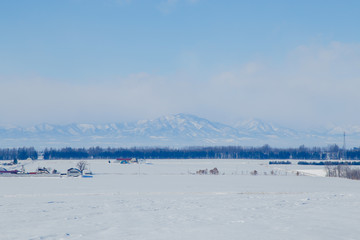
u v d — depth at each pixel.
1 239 16.16
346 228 17.86
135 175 94.75
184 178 83.38
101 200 35.31
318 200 31.56
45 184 64.44
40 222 20.70
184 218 21.80
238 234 16.67
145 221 20.81
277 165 185.00
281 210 24.80
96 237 16.38
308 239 15.47
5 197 40.91
